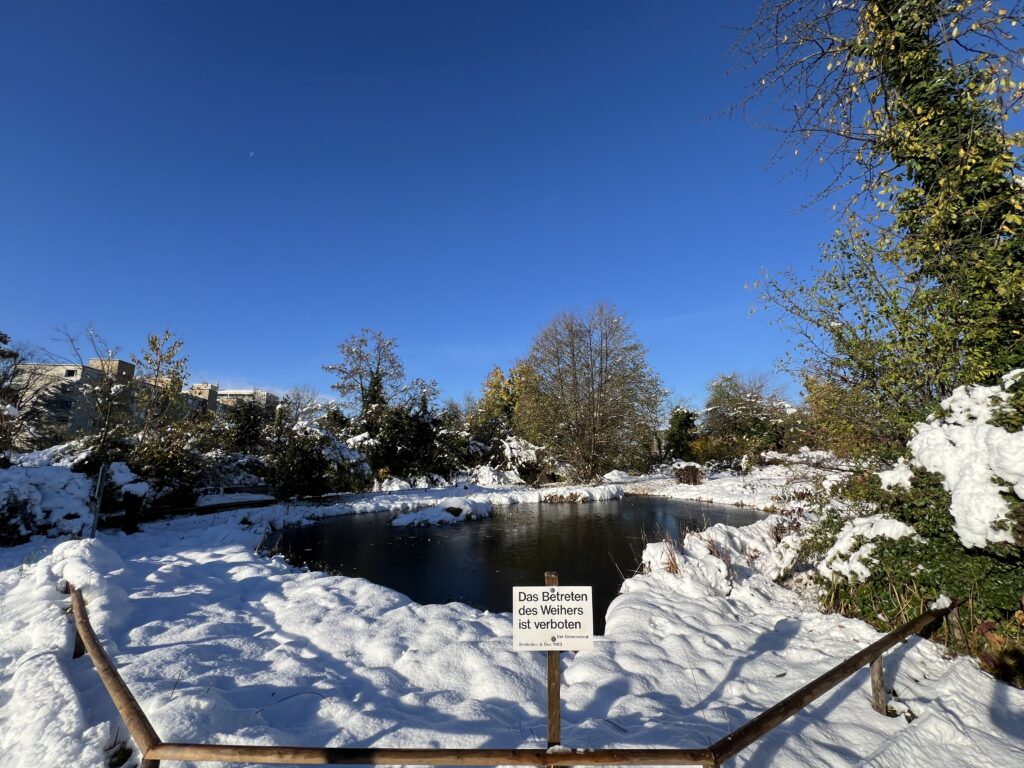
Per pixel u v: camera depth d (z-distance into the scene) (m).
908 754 3.21
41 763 2.79
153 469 15.01
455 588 9.54
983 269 5.57
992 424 4.71
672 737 3.26
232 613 5.98
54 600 5.43
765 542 8.98
